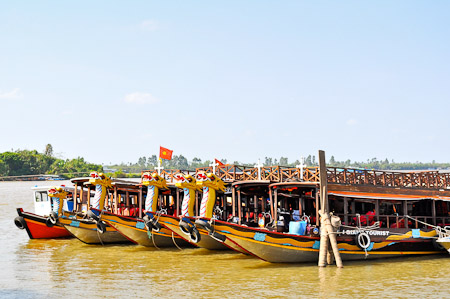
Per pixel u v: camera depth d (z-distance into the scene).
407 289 23.55
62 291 24.52
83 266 30.62
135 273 28.14
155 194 34.59
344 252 29.45
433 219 33.12
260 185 32.53
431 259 30.92
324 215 28.30
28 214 42.34
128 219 36.28
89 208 38.94
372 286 24.09
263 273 27.08
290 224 29.73
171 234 36.41
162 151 39.81
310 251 28.98
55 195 41.44
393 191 31.80
